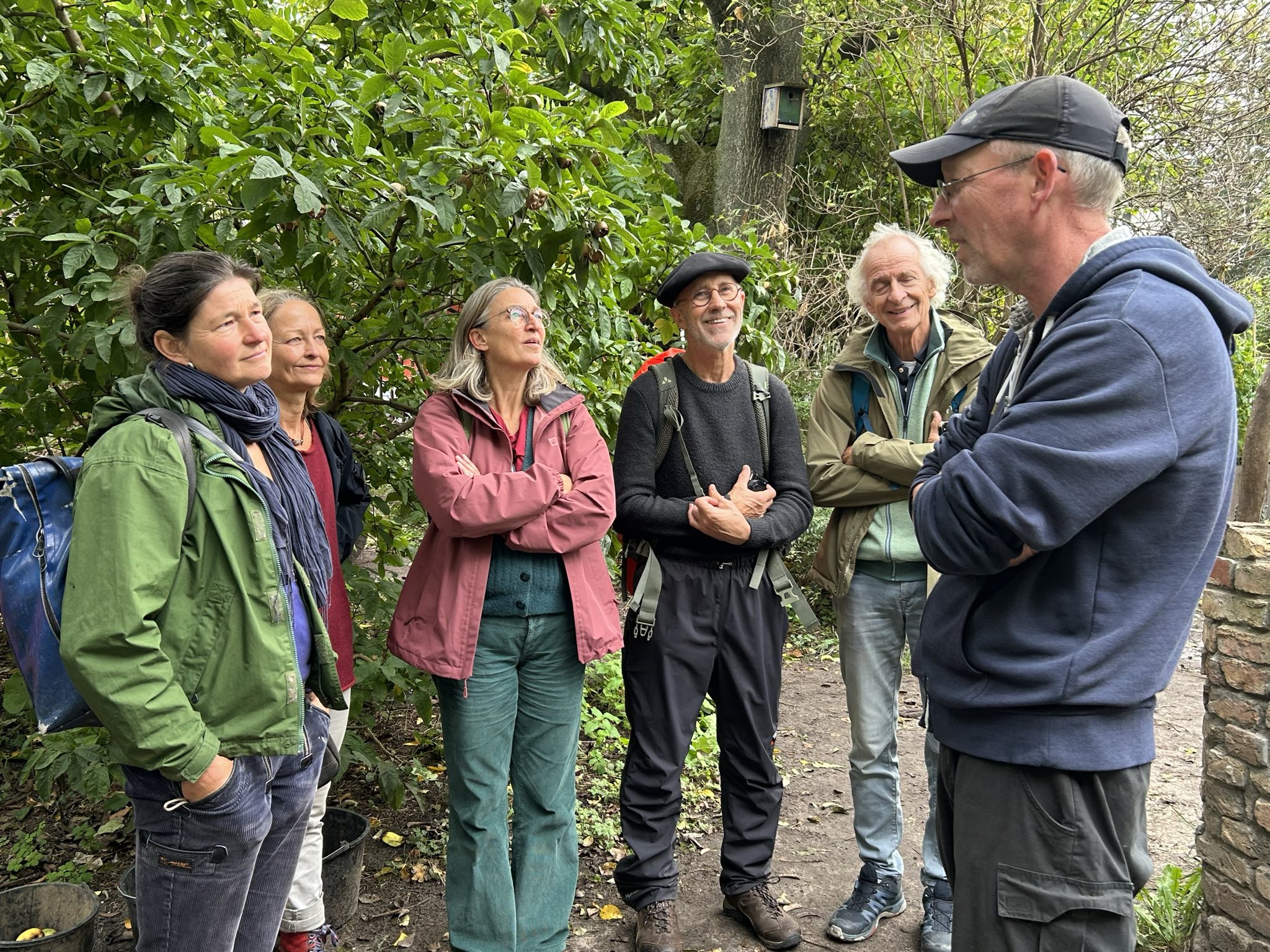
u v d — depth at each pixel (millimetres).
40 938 2328
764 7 7430
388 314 3160
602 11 3889
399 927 2799
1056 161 1437
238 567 1619
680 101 9516
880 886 2816
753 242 3906
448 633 2365
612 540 3742
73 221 2785
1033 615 1405
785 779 4086
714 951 2719
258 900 1821
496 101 2791
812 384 6887
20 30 2869
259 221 2443
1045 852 1397
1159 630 1356
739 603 2707
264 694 1627
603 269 3158
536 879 2502
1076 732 1371
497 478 2363
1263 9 6160
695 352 2773
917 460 2602
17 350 3084
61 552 1596
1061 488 1286
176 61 2852
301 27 2939
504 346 2457
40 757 2943
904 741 4543
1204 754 2422
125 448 1563
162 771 1527
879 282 2680
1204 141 6668
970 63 7164
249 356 1727
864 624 2773
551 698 2508
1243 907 2289
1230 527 2357
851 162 8812
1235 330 1424
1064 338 1353
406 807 3535
